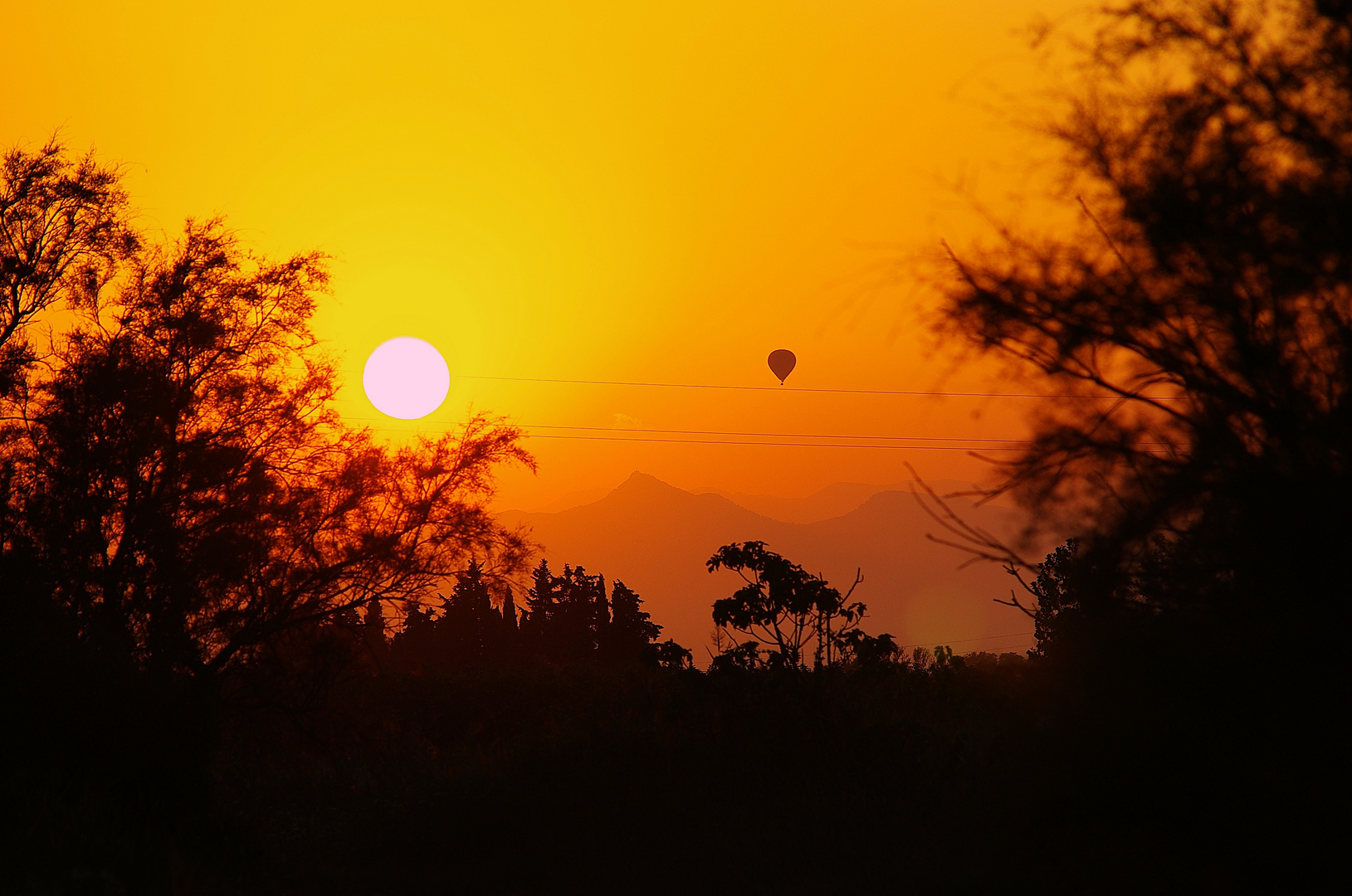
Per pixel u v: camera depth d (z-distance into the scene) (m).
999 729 11.24
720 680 15.54
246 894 9.59
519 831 13.38
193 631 14.58
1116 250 5.26
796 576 15.03
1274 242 4.85
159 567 14.20
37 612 12.02
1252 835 5.93
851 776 12.98
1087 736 7.00
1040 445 5.26
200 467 14.72
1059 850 7.76
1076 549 5.98
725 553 15.53
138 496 14.70
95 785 10.60
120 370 14.80
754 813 12.30
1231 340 5.04
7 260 15.02
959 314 5.29
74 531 14.02
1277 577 5.24
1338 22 4.91
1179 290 5.06
